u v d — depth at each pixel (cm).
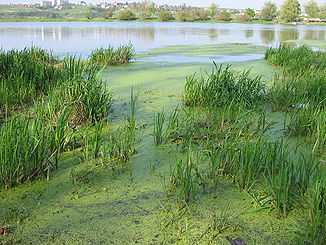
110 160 367
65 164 363
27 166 324
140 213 285
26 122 383
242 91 558
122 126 468
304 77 676
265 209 289
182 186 297
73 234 259
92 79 523
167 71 869
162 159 378
